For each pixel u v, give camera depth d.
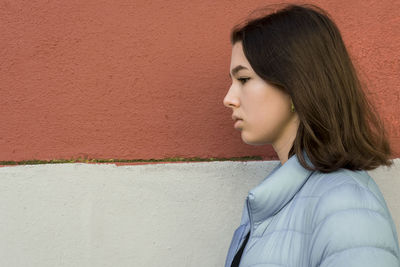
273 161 1.41
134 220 1.40
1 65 1.41
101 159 1.42
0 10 1.42
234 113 0.95
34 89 1.41
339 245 0.65
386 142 1.02
